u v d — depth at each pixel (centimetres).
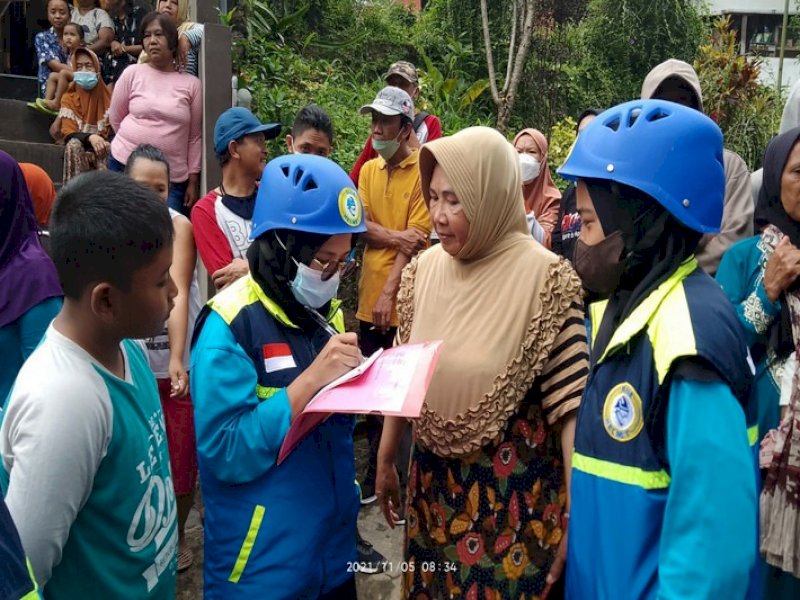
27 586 90
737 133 871
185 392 273
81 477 129
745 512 114
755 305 206
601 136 133
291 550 171
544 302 170
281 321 179
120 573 139
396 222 356
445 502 180
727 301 127
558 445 178
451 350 175
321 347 189
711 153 128
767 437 202
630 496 126
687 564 113
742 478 115
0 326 186
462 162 172
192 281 299
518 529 174
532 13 726
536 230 362
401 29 992
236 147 290
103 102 548
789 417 191
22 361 189
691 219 126
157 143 422
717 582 111
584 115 380
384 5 1056
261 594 170
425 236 354
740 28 1385
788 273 194
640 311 128
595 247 134
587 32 970
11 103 563
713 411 117
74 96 541
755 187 298
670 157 125
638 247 131
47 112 562
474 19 912
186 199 444
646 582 123
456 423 172
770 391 205
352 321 459
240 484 172
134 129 423
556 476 177
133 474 140
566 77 920
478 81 833
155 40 423
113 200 130
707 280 131
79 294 133
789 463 190
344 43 869
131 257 130
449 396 173
